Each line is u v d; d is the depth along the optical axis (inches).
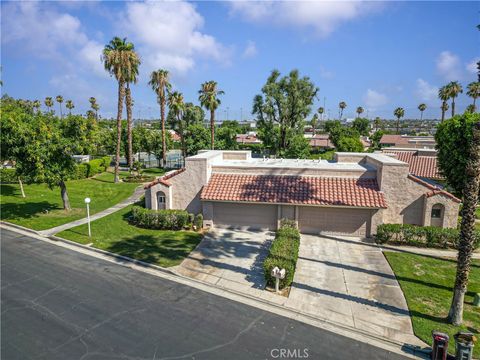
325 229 818.8
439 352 394.0
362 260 681.0
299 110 1902.1
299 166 903.1
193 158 874.1
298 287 569.9
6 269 626.2
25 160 872.3
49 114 946.7
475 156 443.5
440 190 780.0
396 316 489.1
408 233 753.6
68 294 537.6
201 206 887.1
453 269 643.5
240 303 520.4
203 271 623.2
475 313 496.4
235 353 403.9
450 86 2719.0
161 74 1876.2
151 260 665.0
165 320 470.0
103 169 1808.6
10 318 470.0
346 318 484.1
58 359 389.1
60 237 787.4
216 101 1982.0
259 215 845.8
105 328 448.8
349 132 3356.3
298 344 425.1
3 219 925.8
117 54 1392.7
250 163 984.9
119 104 1472.7
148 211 859.4
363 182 826.2
